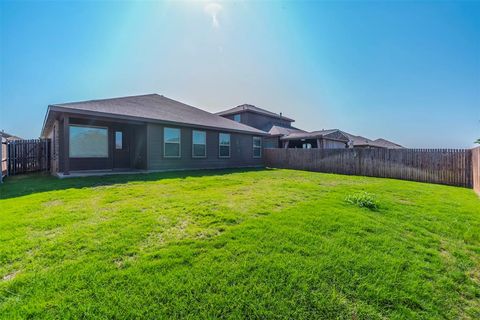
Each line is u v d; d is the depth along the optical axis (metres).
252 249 2.62
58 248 2.56
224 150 13.33
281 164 15.59
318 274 2.20
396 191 6.74
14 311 1.66
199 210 4.02
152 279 2.05
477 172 7.46
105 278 2.05
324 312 1.79
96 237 2.85
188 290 1.93
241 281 2.07
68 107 7.58
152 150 9.97
